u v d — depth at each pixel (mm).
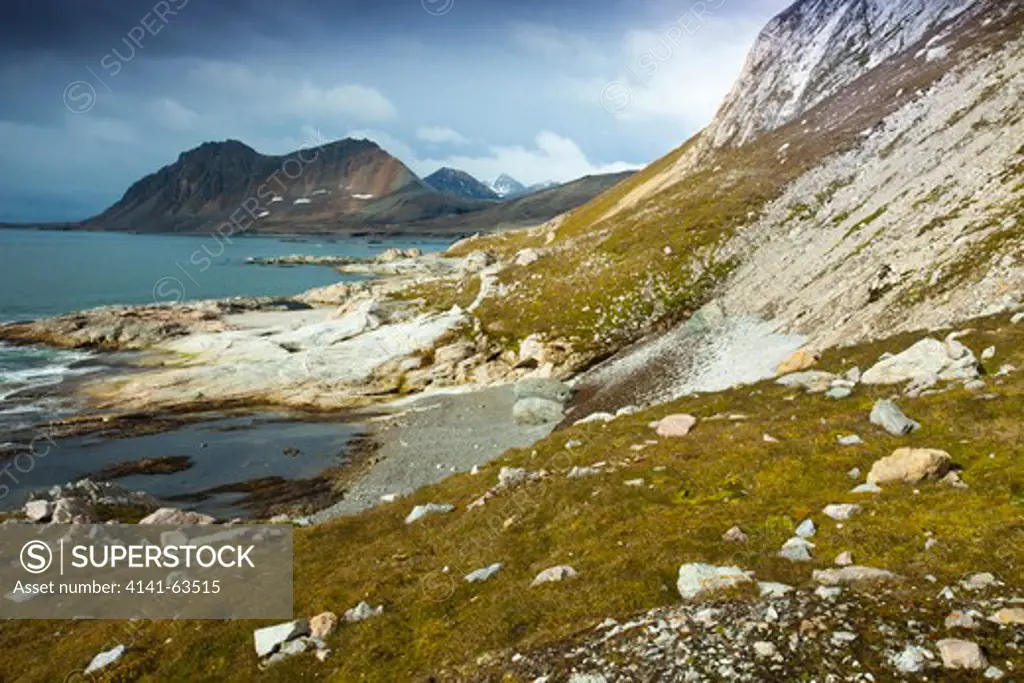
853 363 35438
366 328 85500
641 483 23891
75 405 65750
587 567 17859
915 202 55906
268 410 65688
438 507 28734
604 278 84062
